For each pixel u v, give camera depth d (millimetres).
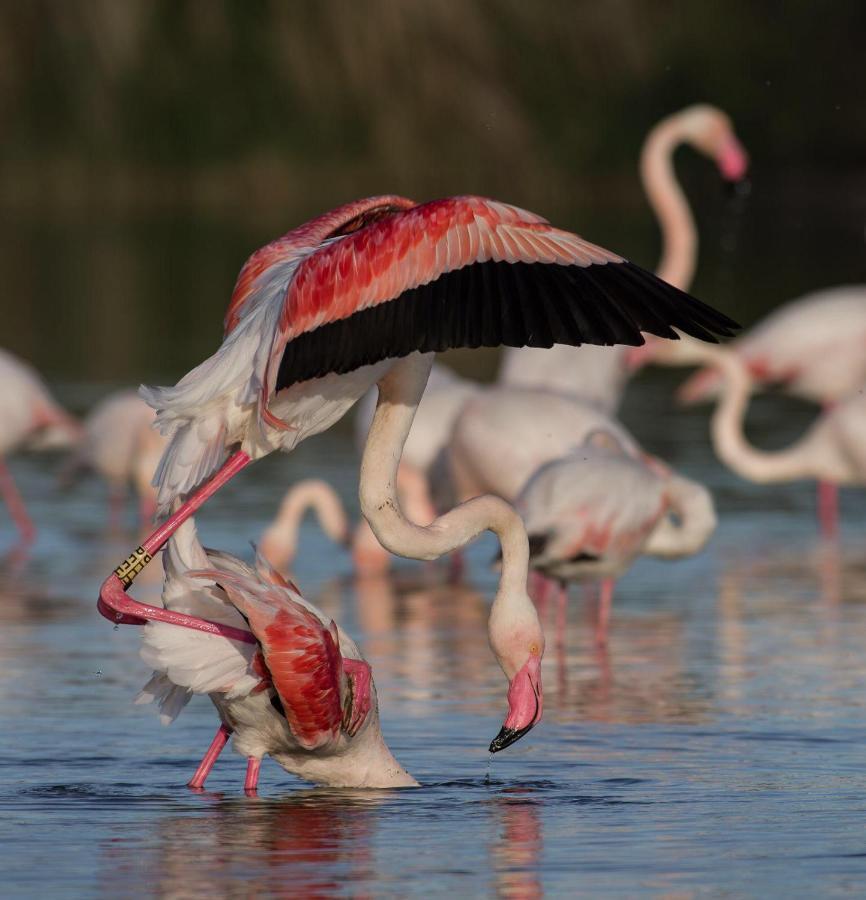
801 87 49250
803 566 14828
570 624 12789
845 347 20406
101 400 23047
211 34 42406
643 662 11312
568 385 16312
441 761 8867
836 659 11289
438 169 43000
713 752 8992
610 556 12117
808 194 51562
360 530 15227
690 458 20203
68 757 8945
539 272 6918
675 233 19031
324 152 43219
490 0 42719
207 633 7938
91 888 6816
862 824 7656
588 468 12289
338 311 7195
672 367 29109
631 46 44281
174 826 7703
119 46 42469
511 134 43281
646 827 7633
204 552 8180
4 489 16438
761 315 29859
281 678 7863
